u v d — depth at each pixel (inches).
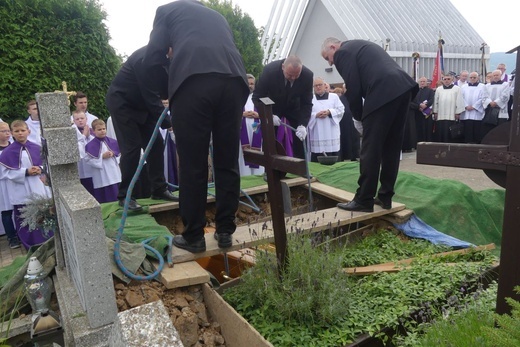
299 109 232.1
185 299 118.1
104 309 100.6
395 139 170.6
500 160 87.9
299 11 650.2
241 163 269.9
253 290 118.6
